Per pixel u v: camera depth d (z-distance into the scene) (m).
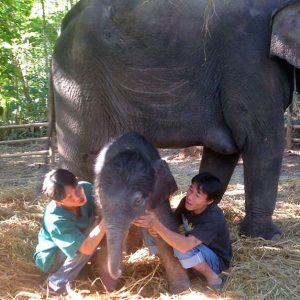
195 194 3.59
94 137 4.36
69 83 4.35
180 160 9.22
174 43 4.22
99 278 3.66
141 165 3.10
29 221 5.12
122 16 4.26
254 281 3.70
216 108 4.38
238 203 5.88
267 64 4.25
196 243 3.56
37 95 13.33
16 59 13.67
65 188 3.41
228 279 3.73
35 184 7.10
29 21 14.42
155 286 3.70
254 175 4.45
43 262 3.62
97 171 3.35
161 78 4.27
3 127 9.27
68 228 3.48
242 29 4.22
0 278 3.71
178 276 3.63
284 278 3.76
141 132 4.38
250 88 4.26
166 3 4.25
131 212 3.03
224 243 3.75
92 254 3.65
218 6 4.24
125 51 4.23
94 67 4.26
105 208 3.02
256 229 4.53
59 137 4.51
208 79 4.30
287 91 4.41
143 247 4.26
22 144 11.74
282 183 7.04
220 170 4.80
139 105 4.32
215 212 3.65
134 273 3.86
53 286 3.55
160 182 3.33
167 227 3.58
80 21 4.34
